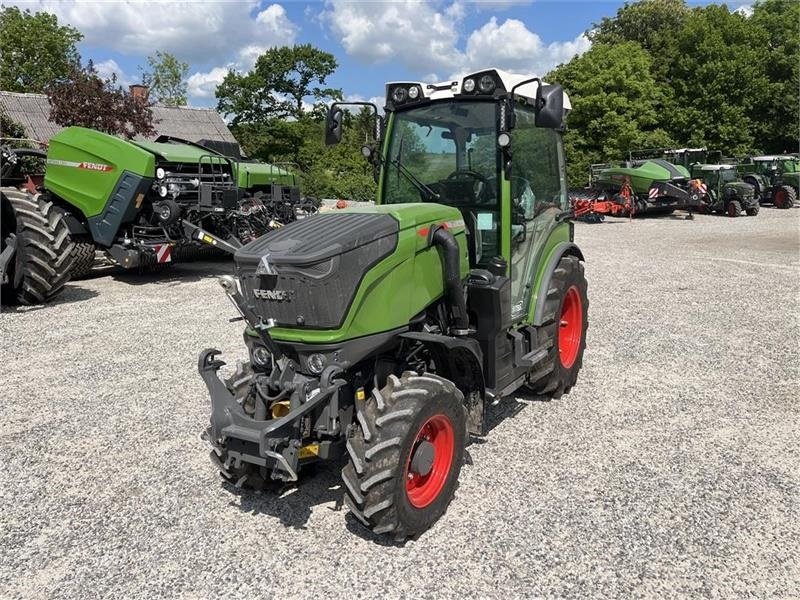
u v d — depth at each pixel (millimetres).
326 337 3219
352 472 3143
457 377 3814
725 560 3133
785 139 35312
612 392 5414
